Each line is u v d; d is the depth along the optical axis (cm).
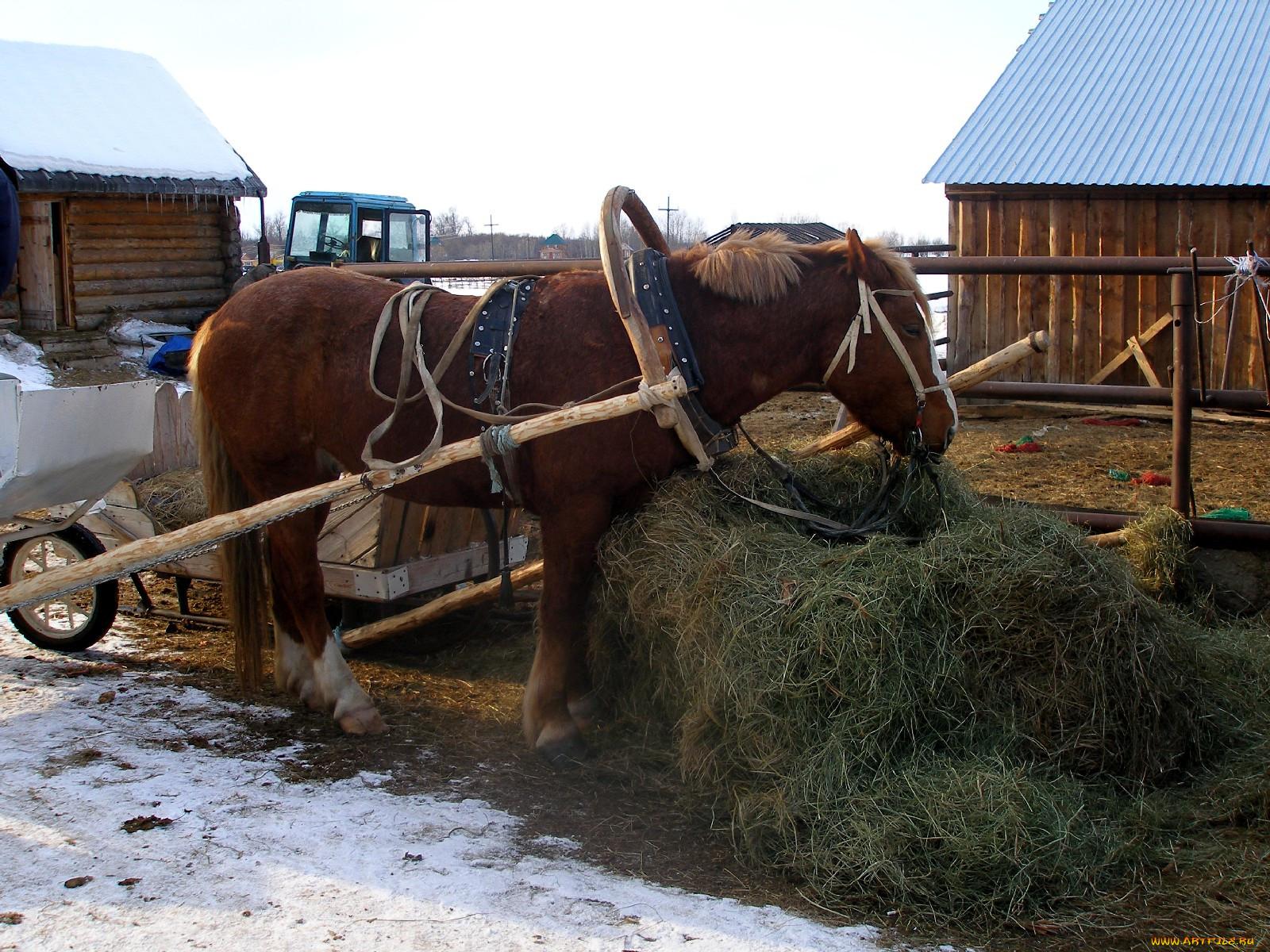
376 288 398
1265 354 430
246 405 396
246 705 423
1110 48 1029
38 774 345
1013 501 464
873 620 310
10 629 515
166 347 1454
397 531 449
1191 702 346
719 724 326
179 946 253
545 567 368
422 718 413
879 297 346
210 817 320
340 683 400
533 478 360
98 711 407
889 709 308
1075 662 320
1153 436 690
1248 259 419
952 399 351
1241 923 271
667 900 280
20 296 1494
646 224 381
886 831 288
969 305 850
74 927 259
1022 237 866
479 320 369
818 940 262
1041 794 301
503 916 269
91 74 1720
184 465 632
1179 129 876
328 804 332
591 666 387
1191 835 310
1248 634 399
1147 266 436
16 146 1434
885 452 382
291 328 392
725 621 322
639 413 343
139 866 289
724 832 319
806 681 309
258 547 420
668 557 342
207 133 1759
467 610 516
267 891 279
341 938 258
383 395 374
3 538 457
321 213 1808
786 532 351
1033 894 279
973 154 893
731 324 353
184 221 1722
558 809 336
